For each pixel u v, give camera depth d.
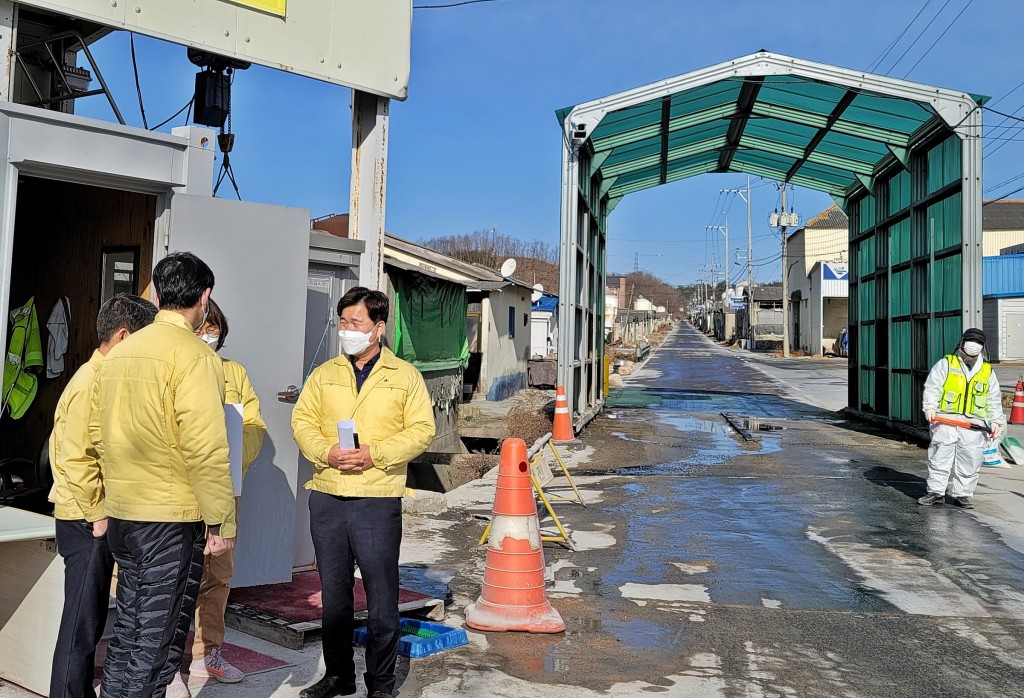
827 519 8.62
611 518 8.48
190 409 2.99
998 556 7.21
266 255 5.16
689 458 12.75
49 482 4.95
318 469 3.90
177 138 4.77
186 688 3.83
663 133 16.20
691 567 6.72
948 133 13.50
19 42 6.48
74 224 5.88
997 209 56.69
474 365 21.14
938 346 13.99
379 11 6.28
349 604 3.90
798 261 62.47
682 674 4.47
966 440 9.18
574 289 14.58
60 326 6.02
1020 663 4.76
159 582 3.04
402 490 3.87
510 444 5.25
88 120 4.40
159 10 5.08
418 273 11.95
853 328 19.55
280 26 5.71
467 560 6.61
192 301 3.22
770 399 24.70
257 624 4.67
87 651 3.32
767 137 17.36
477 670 4.42
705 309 134.88
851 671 4.59
